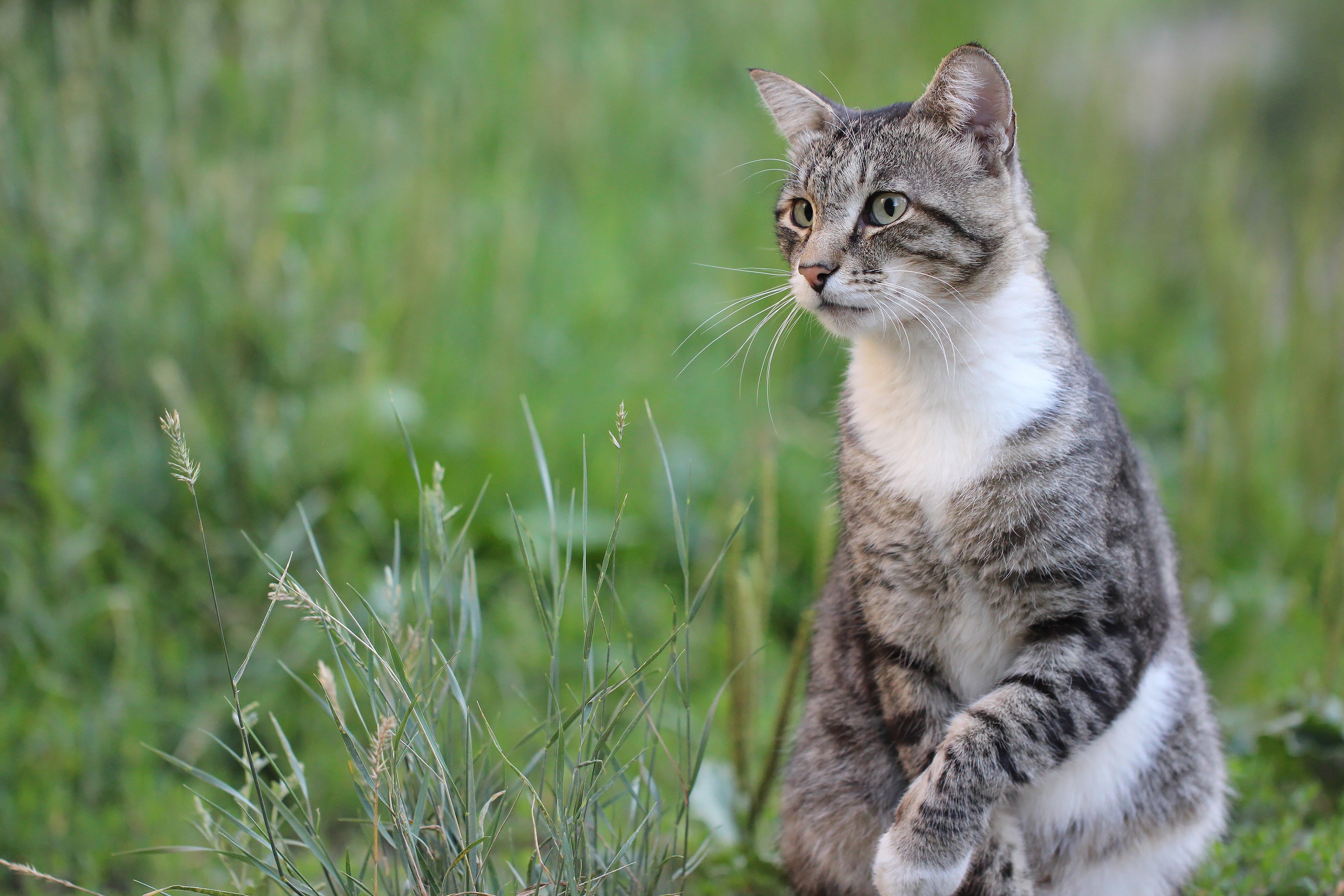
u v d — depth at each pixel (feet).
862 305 12.35
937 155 12.53
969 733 10.96
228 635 17.53
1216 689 18.08
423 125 25.07
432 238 21.22
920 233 12.26
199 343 19.58
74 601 17.13
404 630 12.28
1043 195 28.96
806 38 31.76
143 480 18.44
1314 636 19.53
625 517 20.42
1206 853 13.58
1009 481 11.52
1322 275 24.12
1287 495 22.62
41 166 19.27
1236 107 30.27
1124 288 27.66
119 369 19.01
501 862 13.70
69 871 14.38
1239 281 22.71
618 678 15.90
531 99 27.81
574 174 27.45
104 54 20.93
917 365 12.12
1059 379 11.94
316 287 20.54
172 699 16.84
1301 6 34.45
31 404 18.17
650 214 27.45
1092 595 11.35
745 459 20.62
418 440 20.20
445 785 9.77
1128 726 12.34
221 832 10.37
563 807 10.27
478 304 23.61
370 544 19.26
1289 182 29.60
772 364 22.94
